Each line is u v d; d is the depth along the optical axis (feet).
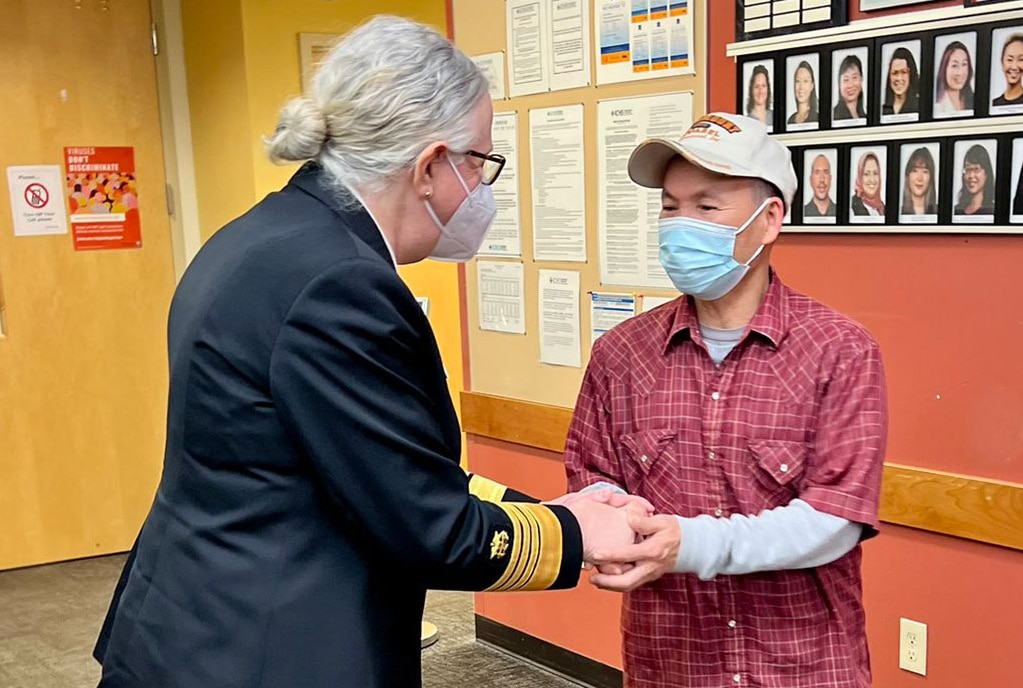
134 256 13.33
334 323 3.60
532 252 9.23
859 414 4.36
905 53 6.30
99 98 12.87
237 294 3.74
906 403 6.77
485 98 4.12
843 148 6.72
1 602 12.01
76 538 13.43
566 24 8.53
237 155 12.53
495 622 10.32
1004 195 6.01
